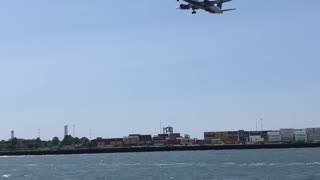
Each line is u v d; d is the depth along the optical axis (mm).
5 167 179500
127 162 194750
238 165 148625
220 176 110375
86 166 171375
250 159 186625
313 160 167375
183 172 126812
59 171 146750
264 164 149875
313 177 101438
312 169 123000
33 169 161875
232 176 109438
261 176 107125
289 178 100625
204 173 120750
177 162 180875
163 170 137000
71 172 140125
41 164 198125
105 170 144625
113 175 123625
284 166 137500
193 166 151250
